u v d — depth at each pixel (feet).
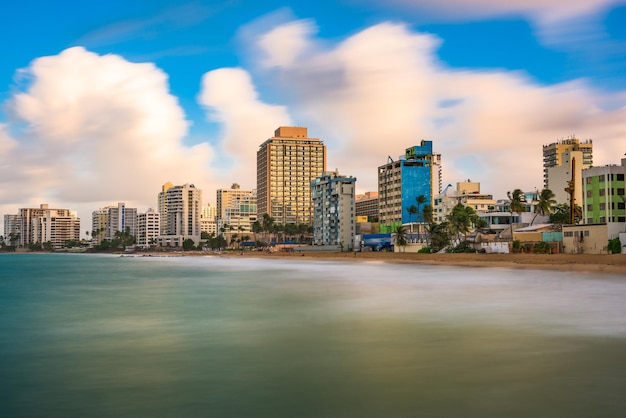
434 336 116.98
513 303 173.99
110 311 168.76
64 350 106.52
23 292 245.24
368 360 94.84
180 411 68.74
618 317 142.00
